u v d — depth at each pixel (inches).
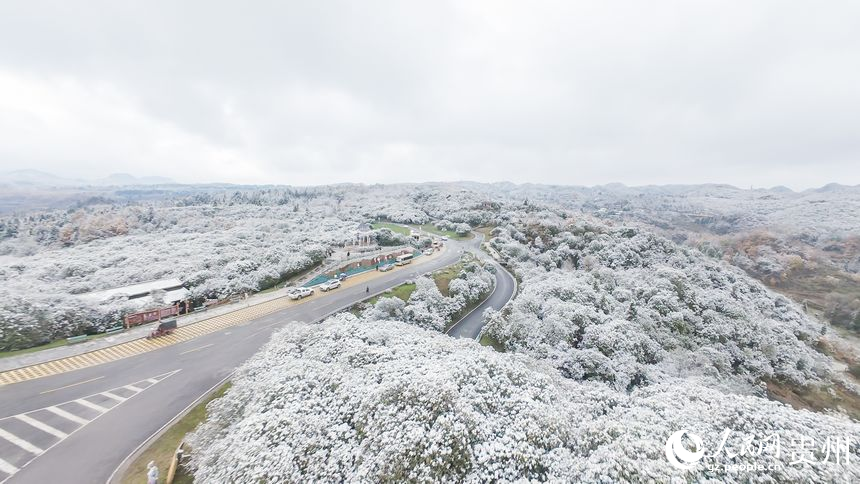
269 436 713.6
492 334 1769.2
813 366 1902.1
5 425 898.1
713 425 786.2
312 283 2257.6
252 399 860.0
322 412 800.3
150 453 836.0
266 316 1705.2
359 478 641.6
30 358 1206.3
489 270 2748.5
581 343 1590.8
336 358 1055.0
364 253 2925.7
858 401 1712.6
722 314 2102.6
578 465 658.2
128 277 2294.5
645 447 685.3
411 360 1023.6
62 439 861.8
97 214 5748.0
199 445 789.2
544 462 681.0
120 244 3531.0
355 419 770.8
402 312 1827.0
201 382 1136.2
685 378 1386.6
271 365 1007.0
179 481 757.3
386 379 891.4
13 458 798.5
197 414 984.3
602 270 2728.8
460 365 966.4
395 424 739.4
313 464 668.1
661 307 2055.9
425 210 5984.3
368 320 1646.2
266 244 3344.0
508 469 661.3
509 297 2362.2
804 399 1679.4
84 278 2342.5
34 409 963.3
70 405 989.8
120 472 776.9
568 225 4234.7
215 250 3004.4
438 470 652.7
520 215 5142.7
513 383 963.3
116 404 1006.4
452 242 3932.1
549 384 979.9
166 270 2381.9
